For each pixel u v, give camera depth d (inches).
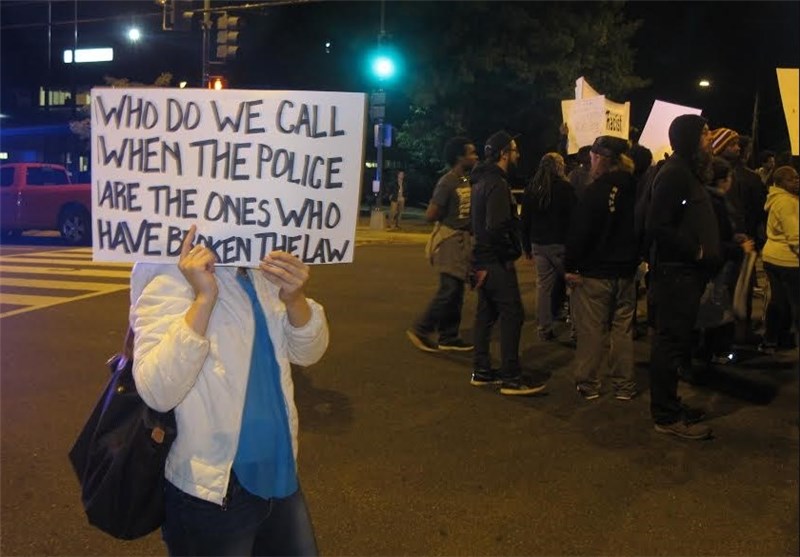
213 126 93.8
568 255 234.7
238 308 90.5
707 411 230.5
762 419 223.1
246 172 94.3
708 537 152.1
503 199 235.3
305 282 92.5
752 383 260.5
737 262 277.3
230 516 87.6
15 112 1948.8
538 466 186.9
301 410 227.9
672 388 207.8
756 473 183.6
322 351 99.1
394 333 331.9
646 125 300.8
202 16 612.7
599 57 1082.7
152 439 84.0
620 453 195.8
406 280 490.9
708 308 238.4
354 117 95.6
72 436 205.0
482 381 255.1
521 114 1069.8
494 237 235.5
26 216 714.2
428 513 161.8
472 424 216.8
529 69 988.6
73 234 711.1
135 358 84.7
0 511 161.6
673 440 205.3
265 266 90.9
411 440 203.8
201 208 94.3
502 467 186.1
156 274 91.7
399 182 962.7
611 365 243.9
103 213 95.1
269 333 92.7
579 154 333.1
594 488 174.6
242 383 87.9
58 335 328.5
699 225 198.5
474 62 973.8
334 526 155.9
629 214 232.1
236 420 86.9
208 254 85.8
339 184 96.0
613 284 235.6
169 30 613.6
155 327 85.4
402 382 257.9
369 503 166.2
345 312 378.0
